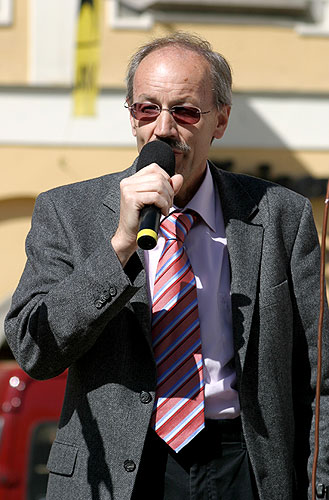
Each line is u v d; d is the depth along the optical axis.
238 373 5.95
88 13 19.84
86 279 5.68
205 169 6.43
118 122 20.27
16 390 11.59
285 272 6.30
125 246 5.66
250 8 20.30
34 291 6.02
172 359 5.95
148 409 5.79
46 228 6.24
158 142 5.93
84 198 6.32
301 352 6.34
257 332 6.08
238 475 5.95
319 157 20.67
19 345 5.89
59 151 20.27
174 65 6.12
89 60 19.91
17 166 20.27
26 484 11.25
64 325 5.65
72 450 5.87
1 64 20.06
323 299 6.17
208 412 5.98
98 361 5.92
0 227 20.55
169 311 6.01
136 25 20.05
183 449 5.89
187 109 6.07
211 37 20.33
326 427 6.19
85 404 5.90
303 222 6.50
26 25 20.09
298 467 6.31
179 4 20.05
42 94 20.19
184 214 6.31
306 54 20.56
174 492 5.85
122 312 5.96
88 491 5.75
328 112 20.66
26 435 11.41
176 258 6.13
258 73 20.47
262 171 20.42
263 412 6.01
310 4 20.59
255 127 20.55
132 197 5.50
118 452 5.77
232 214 6.36
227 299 6.18
